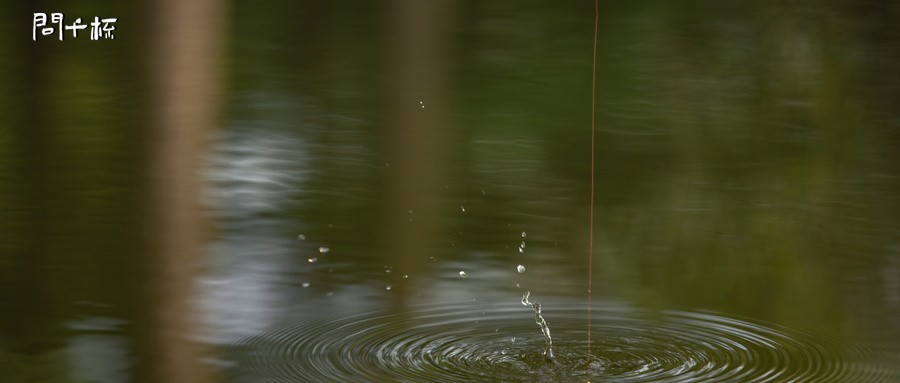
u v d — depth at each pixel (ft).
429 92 65.00
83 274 31.40
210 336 26.40
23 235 35.50
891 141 51.70
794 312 28.14
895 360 24.50
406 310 28.53
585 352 25.12
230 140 52.44
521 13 93.25
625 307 28.84
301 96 63.98
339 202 41.11
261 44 80.43
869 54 74.69
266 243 35.32
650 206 40.81
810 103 60.95
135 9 88.63
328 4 98.43
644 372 23.72
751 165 47.65
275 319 27.66
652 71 71.15
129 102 61.11
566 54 77.10
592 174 46.24
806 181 44.55
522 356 24.80
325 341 25.99
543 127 56.08
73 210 39.06
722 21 87.76
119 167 46.44
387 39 83.30
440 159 48.98
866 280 31.24
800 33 82.48
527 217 39.22
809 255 33.99
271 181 44.45
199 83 66.90
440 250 34.73
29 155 48.39
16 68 69.82
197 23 82.33
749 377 23.39
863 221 38.19
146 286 30.40
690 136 53.78
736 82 67.31
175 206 39.96
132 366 24.39
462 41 82.07
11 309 28.25
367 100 63.05
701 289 30.42
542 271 32.37
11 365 24.44
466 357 24.81
